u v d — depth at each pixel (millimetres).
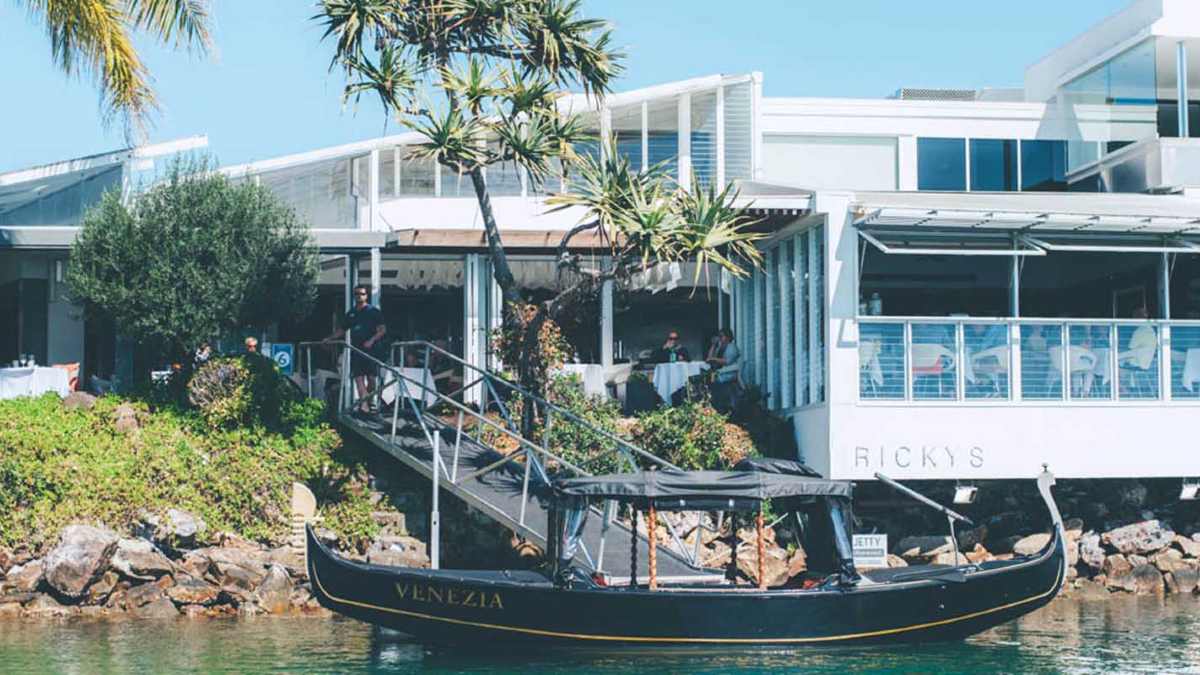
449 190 29000
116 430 24984
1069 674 17531
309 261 26828
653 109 29828
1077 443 24891
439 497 24703
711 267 30266
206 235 25781
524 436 24422
